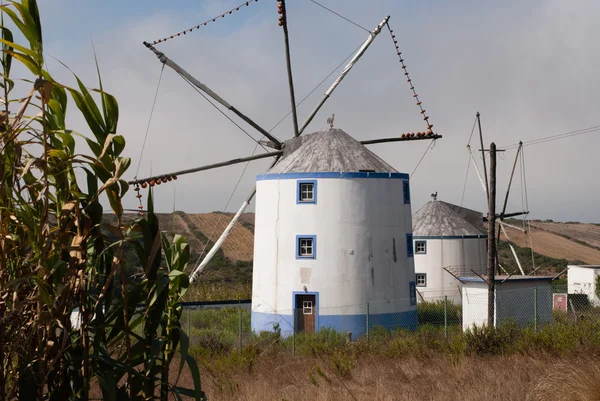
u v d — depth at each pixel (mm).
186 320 33812
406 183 35062
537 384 15750
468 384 17359
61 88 5641
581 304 40875
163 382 5938
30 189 5789
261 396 16266
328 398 15719
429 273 51312
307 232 32844
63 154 5426
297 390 17047
